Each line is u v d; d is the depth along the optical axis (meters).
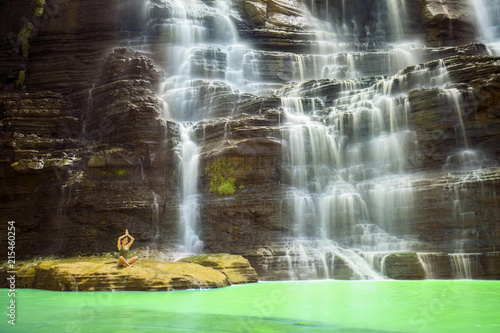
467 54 27.00
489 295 11.29
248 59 30.02
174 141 22.34
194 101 25.67
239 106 24.31
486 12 34.66
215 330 7.24
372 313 8.85
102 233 20.70
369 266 16.42
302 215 19.28
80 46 29.64
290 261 17.14
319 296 11.45
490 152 18.78
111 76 25.88
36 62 29.31
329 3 36.19
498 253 15.38
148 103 23.19
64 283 13.78
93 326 7.69
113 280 13.40
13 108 25.34
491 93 18.89
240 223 19.66
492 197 16.48
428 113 19.55
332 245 18.39
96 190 21.44
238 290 13.02
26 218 22.11
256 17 32.84
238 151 20.67
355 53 30.23
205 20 31.81
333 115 21.59
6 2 30.05
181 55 29.27
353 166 20.48
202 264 15.95
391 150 19.94
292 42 32.81
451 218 16.97
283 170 20.73
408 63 29.64
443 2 33.78
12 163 22.86
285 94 25.27
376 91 22.41
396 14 34.69
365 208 18.84
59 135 25.06
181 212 20.86
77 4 30.20
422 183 17.95
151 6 30.64
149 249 19.86
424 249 17.05
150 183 21.97
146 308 9.70
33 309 9.86
